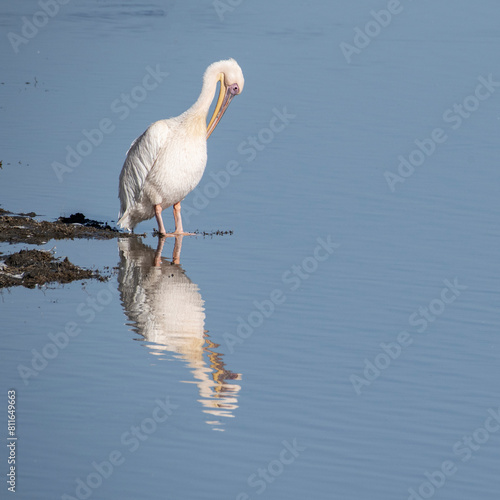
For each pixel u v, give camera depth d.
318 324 12.88
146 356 11.62
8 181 19.91
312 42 38.81
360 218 18.03
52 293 13.76
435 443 9.64
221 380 11.01
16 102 27.28
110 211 18.52
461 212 18.41
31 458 9.09
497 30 42.69
